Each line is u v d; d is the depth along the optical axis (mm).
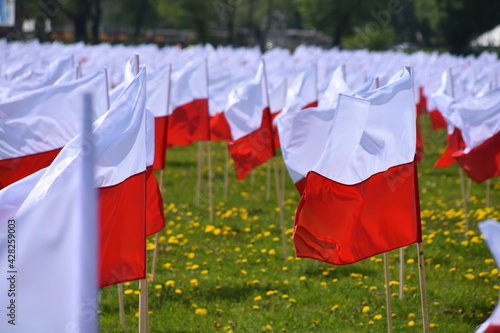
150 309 10438
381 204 7988
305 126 9258
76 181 4898
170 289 11180
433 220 15859
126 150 6914
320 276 11914
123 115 6941
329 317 10094
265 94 13047
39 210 4969
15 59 25906
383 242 8055
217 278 11805
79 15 76688
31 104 9164
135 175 7004
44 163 9250
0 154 9109
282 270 12344
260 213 16953
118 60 27547
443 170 22938
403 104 8000
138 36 83438
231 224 15547
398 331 9641
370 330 9594
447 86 15391
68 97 9336
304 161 9297
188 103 15039
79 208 4727
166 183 20625
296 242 7988
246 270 12344
